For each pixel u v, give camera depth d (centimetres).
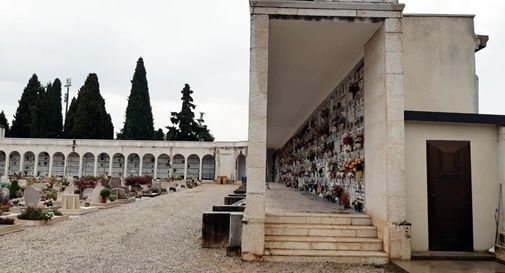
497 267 743
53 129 6506
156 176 5619
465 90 1164
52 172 5631
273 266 771
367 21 867
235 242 884
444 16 1192
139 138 6322
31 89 6944
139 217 1596
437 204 882
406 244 802
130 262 812
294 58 1157
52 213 1488
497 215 881
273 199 1440
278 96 1670
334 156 1373
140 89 6456
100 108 6094
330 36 967
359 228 887
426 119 886
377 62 908
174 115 7200
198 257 861
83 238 1107
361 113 1062
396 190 818
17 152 5709
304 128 2153
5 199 1827
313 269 752
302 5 858
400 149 827
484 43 1198
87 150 5619
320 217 926
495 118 892
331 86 1429
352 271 741
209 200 2412
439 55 1176
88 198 2166
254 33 852
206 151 5609
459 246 871
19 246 984
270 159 4556
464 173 894
